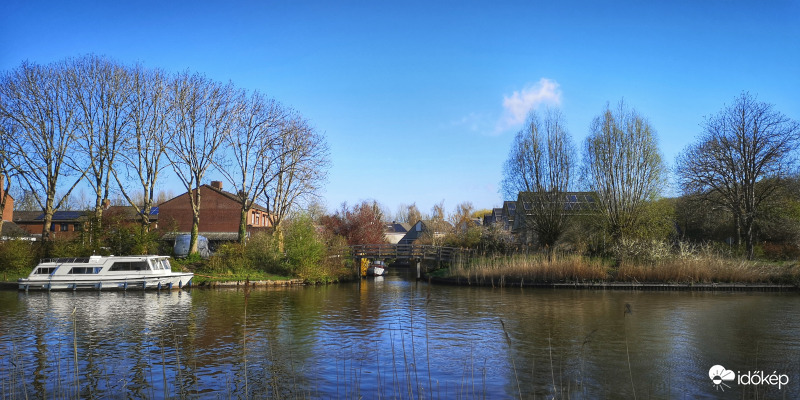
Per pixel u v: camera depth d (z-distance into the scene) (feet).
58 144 122.52
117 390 36.63
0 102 115.85
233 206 187.11
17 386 37.19
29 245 119.65
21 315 69.05
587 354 47.57
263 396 35.76
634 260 119.24
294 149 135.64
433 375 40.98
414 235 290.97
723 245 134.82
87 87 122.42
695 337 55.21
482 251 146.20
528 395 36.17
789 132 132.26
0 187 134.92
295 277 125.80
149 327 60.54
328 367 43.16
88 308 76.38
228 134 130.93
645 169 137.69
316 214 167.22
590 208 141.59
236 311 74.33
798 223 137.39
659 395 36.22
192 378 39.70
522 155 146.61
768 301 86.99
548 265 115.34
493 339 54.39
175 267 115.85
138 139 125.59
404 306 80.94
